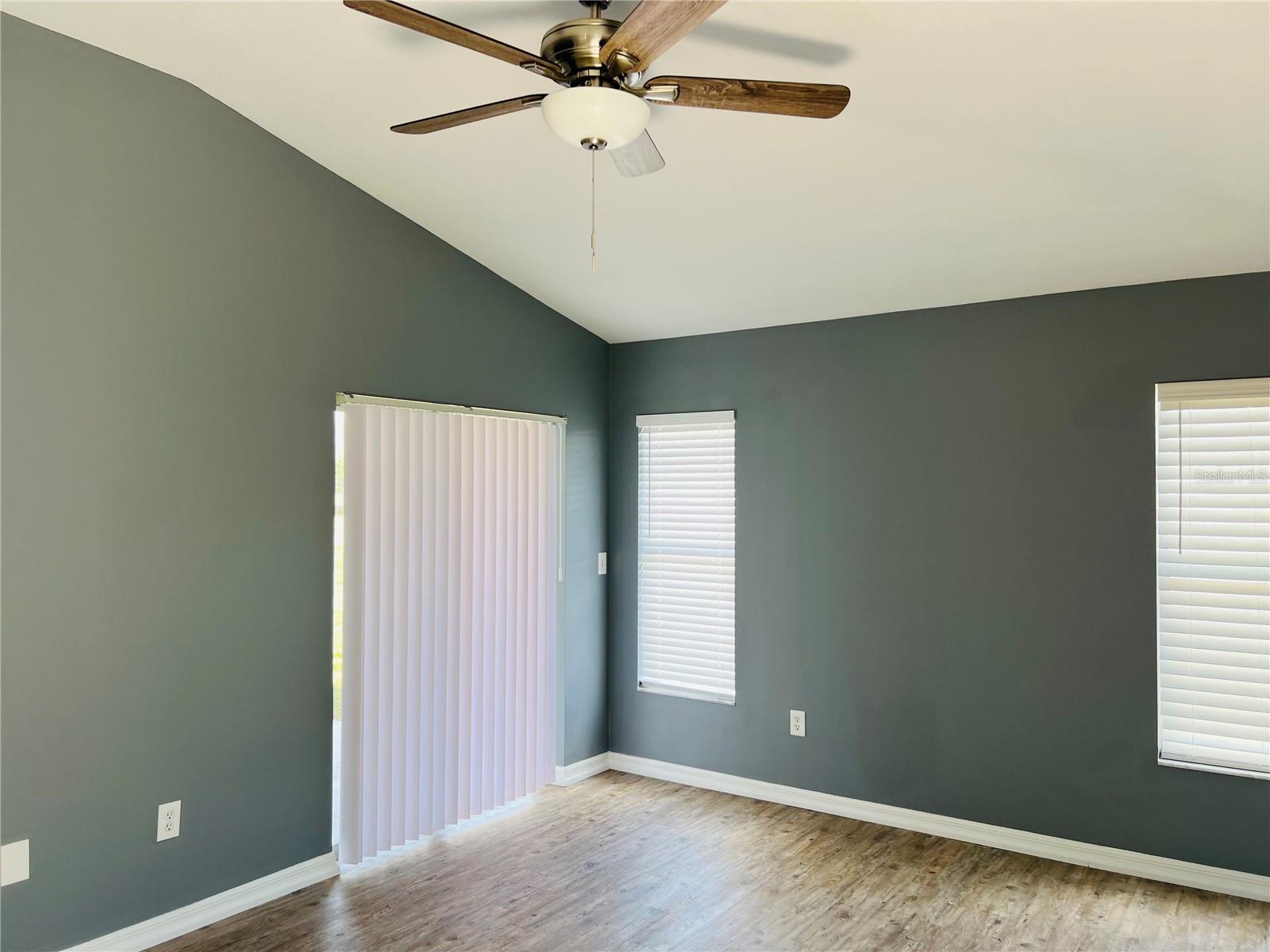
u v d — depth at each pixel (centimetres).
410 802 379
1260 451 335
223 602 320
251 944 300
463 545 405
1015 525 381
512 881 350
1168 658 352
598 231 375
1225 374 340
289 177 342
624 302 445
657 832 400
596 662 492
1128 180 289
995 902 331
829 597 428
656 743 484
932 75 249
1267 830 332
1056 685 371
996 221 325
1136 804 354
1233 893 336
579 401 483
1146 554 353
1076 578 367
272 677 336
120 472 292
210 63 294
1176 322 348
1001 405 384
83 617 282
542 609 450
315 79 297
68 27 273
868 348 419
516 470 436
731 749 457
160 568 302
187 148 310
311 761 349
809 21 232
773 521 445
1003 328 384
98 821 286
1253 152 265
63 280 278
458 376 410
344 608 357
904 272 372
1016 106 259
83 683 282
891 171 303
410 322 388
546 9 241
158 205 302
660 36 182
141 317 297
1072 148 275
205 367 315
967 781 391
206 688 315
